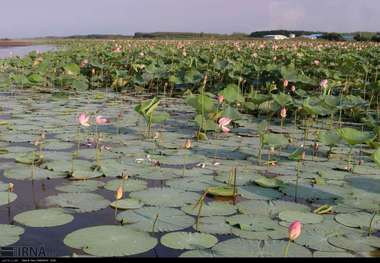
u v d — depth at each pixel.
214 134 6.28
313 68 12.98
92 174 4.23
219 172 4.46
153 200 3.62
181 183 4.08
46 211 3.33
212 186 4.03
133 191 3.83
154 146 5.42
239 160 4.95
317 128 6.95
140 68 13.15
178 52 18.44
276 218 3.35
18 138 5.61
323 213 3.49
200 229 3.11
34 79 10.48
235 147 5.52
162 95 10.75
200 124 5.82
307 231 3.11
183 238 2.93
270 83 10.05
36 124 6.53
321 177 4.38
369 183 4.23
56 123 6.63
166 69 12.02
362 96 9.90
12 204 3.46
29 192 3.74
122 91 11.35
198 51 20.25
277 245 2.88
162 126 6.71
